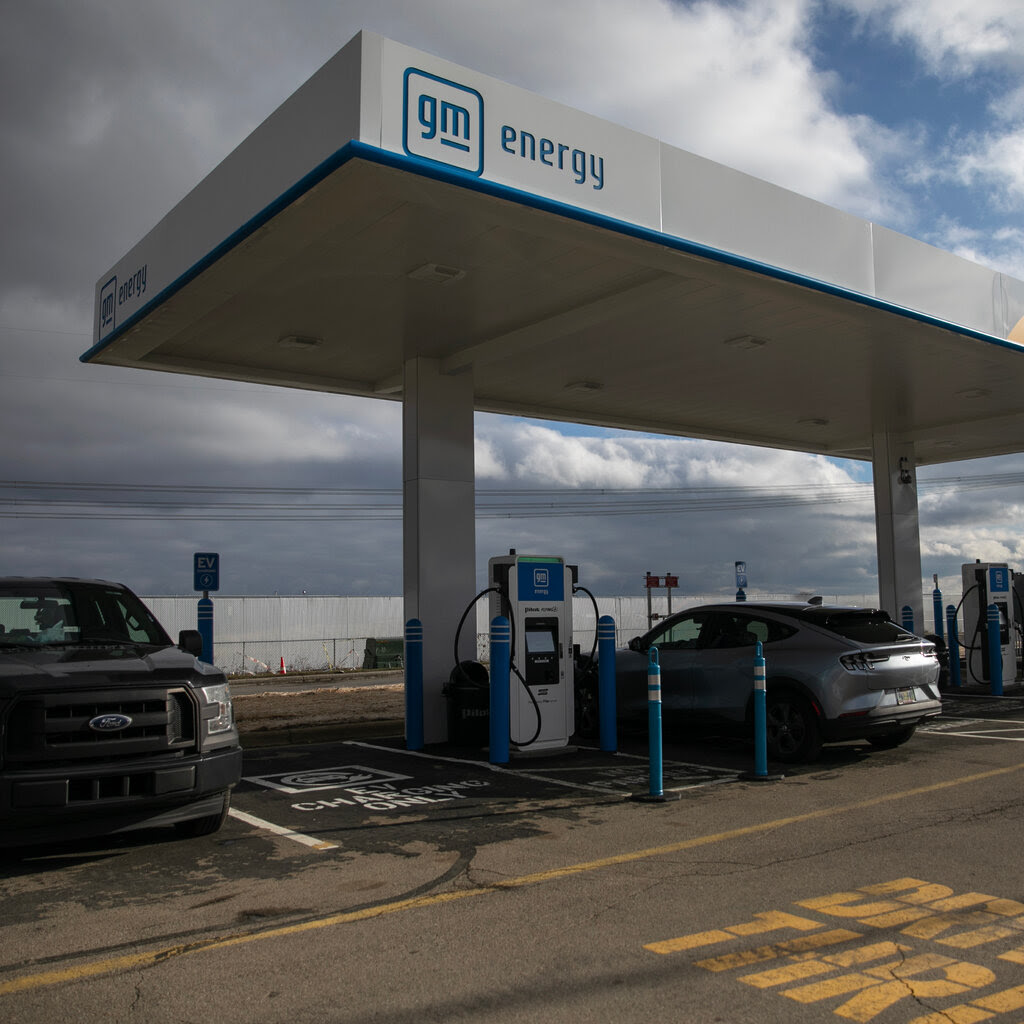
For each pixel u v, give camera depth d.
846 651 8.96
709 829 6.58
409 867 5.75
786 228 9.20
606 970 4.03
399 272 9.12
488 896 5.12
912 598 17.86
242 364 12.45
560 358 12.38
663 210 8.20
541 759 9.80
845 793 7.73
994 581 15.88
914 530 18.08
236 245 7.95
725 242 8.63
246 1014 3.66
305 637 39.44
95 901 5.17
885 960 4.10
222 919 4.83
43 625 6.90
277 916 4.86
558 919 4.71
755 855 5.86
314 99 6.98
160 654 6.66
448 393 12.10
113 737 5.82
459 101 7.02
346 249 8.50
